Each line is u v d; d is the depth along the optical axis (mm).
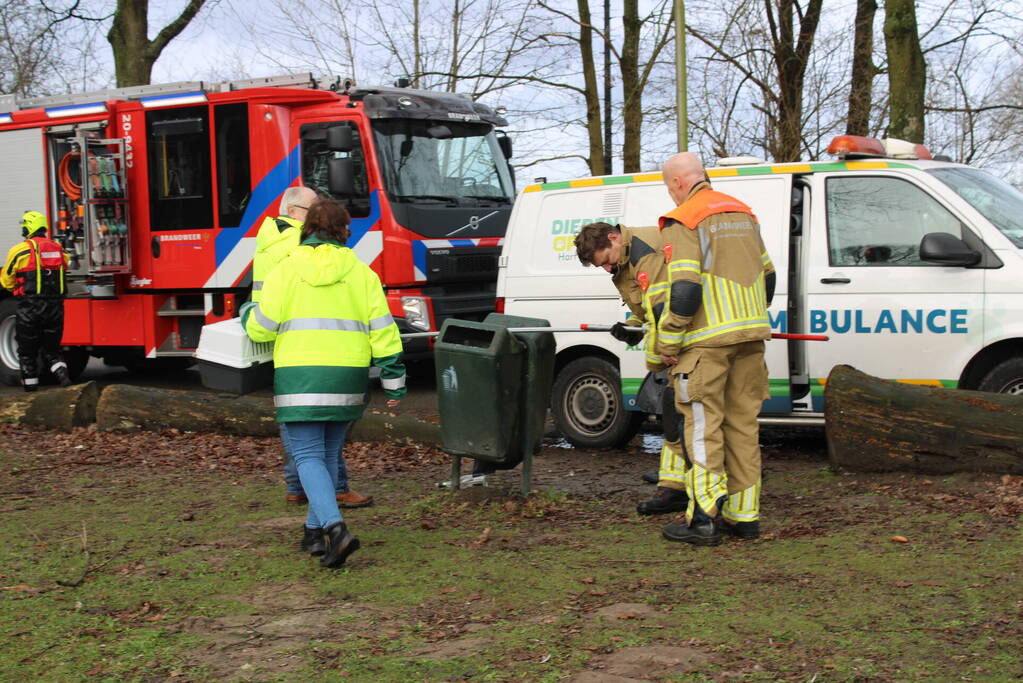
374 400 11703
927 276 7379
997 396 6465
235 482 7359
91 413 9492
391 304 11602
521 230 8891
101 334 13086
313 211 5336
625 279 6156
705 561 5191
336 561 5133
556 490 6949
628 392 8398
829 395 6895
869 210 7645
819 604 4469
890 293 7465
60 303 12250
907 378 7441
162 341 12742
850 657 3871
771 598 4578
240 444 8703
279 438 8883
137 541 5762
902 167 7617
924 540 5328
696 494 5508
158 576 5133
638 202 8438
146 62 19234
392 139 11734
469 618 4461
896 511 5926
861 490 6508
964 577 4719
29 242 12039
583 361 8664
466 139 12641
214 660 4051
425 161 12031
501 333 6266
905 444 6637
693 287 5301
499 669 3885
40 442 8867
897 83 15000
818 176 7809
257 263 6395
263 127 11875
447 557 5383
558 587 4836
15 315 13609
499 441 6391
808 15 19438
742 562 5145
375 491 7004
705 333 5418
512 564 5230
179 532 5961
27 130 13383
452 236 12094
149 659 4070
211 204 12180
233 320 6203
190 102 12211
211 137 12141
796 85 19578
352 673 3889
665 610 4473
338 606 4668
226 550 5578
